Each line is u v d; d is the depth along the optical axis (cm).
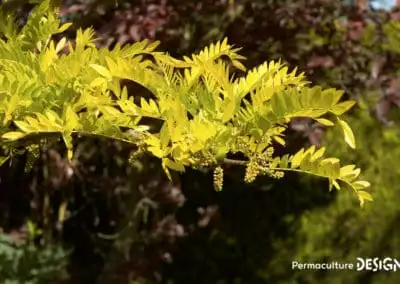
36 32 217
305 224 471
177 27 342
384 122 379
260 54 343
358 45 366
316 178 467
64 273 461
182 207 477
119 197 466
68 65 185
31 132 177
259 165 178
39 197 482
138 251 438
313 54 348
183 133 174
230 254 480
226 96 180
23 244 453
